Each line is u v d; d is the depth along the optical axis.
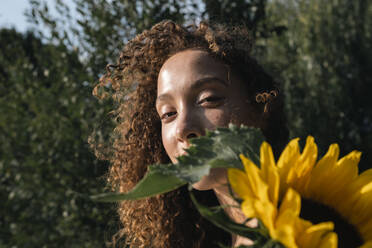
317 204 0.59
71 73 3.44
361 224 0.58
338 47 4.96
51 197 3.48
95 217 3.32
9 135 3.71
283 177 0.57
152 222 1.58
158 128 1.65
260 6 3.22
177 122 1.08
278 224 0.48
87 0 3.26
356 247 0.56
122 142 1.77
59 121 3.48
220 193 1.11
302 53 4.46
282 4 4.88
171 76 1.12
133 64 1.57
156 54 1.46
